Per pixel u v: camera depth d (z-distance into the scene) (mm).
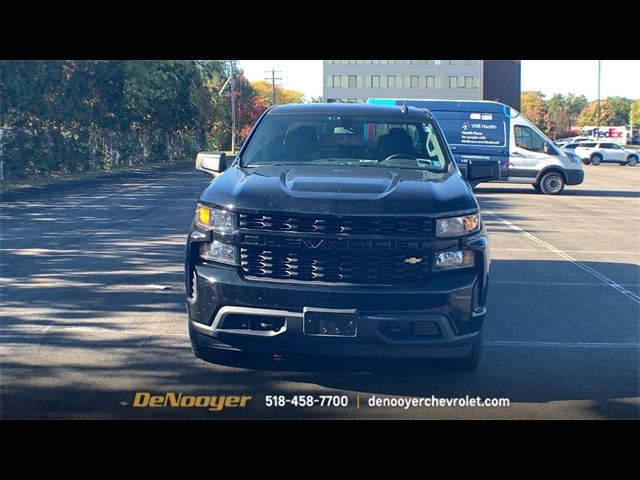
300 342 5770
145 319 8211
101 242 13500
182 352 7070
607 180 36969
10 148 26453
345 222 5793
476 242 6035
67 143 30781
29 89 27000
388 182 6367
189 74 46281
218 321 5926
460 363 6555
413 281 5855
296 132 7688
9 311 8484
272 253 5859
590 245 14492
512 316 8844
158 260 11750
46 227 15508
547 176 26656
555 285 10648
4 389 6055
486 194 26766
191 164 44406
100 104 34062
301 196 5930
